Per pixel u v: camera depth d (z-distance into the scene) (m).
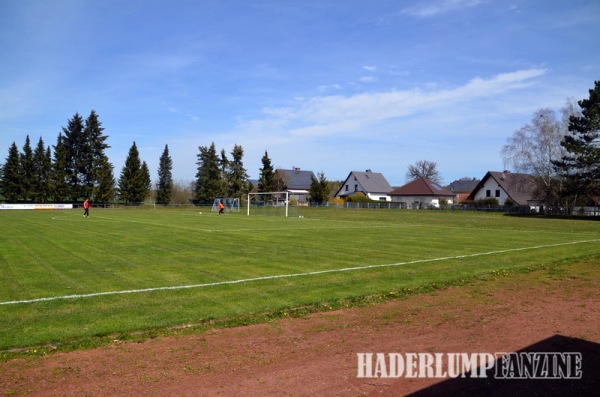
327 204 76.81
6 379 4.83
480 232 25.28
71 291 9.04
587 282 10.59
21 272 11.16
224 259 13.56
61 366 5.20
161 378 4.86
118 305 7.94
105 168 75.81
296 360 5.43
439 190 85.50
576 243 19.05
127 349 5.79
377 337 6.38
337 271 11.52
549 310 7.98
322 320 7.24
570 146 47.59
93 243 17.66
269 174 75.50
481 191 77.38
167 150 96.81
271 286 9.64
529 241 19.84
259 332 6.57
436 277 10.88
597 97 46.47
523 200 73.38
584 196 53.41
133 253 14.80
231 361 5.38
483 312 7.82
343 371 5.11
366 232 24.56
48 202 73.44
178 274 11.00
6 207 61.50
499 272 11.71
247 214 50.88
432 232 24.94
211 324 6.91
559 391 4.68
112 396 4.41
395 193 88.31
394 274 11.20
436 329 6.79
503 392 4.64
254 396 4.44
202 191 79.12
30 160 72.81
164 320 7.00
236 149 78.88
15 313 7.35
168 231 23.98
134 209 66.81
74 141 75.31
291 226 29.52
